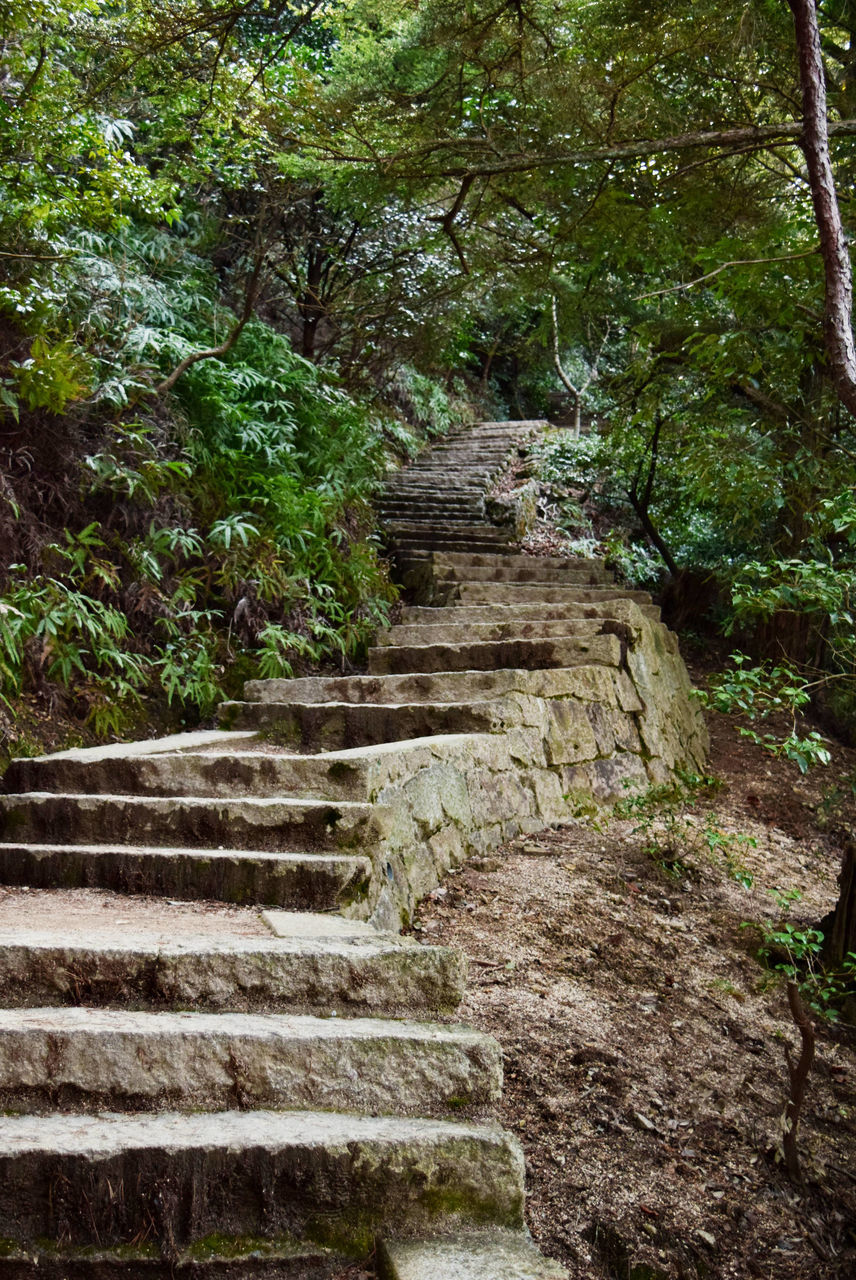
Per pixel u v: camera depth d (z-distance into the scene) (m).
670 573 9.75
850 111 5.10
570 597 7.75
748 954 3.95
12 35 4.77
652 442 9.27
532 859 4.21
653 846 4.55
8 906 2.70
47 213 4.89
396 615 7.42
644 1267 2.26
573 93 4.25
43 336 4.97
